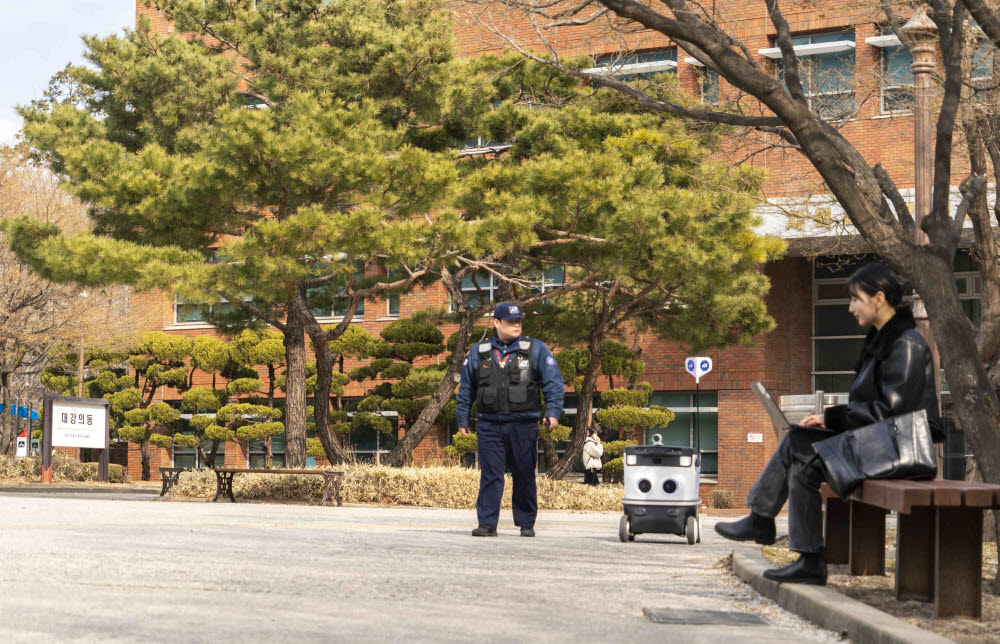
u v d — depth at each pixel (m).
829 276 35.69
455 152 25.08
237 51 26.23
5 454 34.44
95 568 7.12
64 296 32.19
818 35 31.08
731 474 33.88
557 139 23.64
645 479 11.95
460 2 12.67
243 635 4.78
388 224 19.97
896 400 5.83
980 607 5.49
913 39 10.86
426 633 5.04
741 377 34.00
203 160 20.50
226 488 22.97
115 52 25.44
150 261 20.08
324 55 24.11
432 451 37.69
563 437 30.75
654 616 5.88
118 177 20.84
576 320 27.17
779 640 5.27
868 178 9.86
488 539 11.34
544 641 4.97
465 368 11.97
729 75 8.34
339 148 20.02
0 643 4.39
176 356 37.38
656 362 35.53
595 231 22.11
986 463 7.60
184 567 7.37
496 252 20.91
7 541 8.85
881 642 4.89
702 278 21.84
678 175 22.91
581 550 10.41
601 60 27.62
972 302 33.81
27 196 31.70
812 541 6.45
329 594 6.30
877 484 5.57
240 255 19.66
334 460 25.48
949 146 8.44
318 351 24.80
